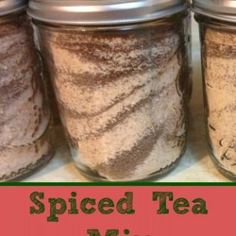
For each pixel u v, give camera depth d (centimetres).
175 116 16
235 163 15
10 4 14
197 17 14
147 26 14
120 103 14
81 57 14
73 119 15
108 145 15
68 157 18
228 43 13
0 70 15
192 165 17
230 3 13
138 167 15
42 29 15
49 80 17
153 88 15
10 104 15
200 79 22
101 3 13
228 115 14
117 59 14
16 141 16
